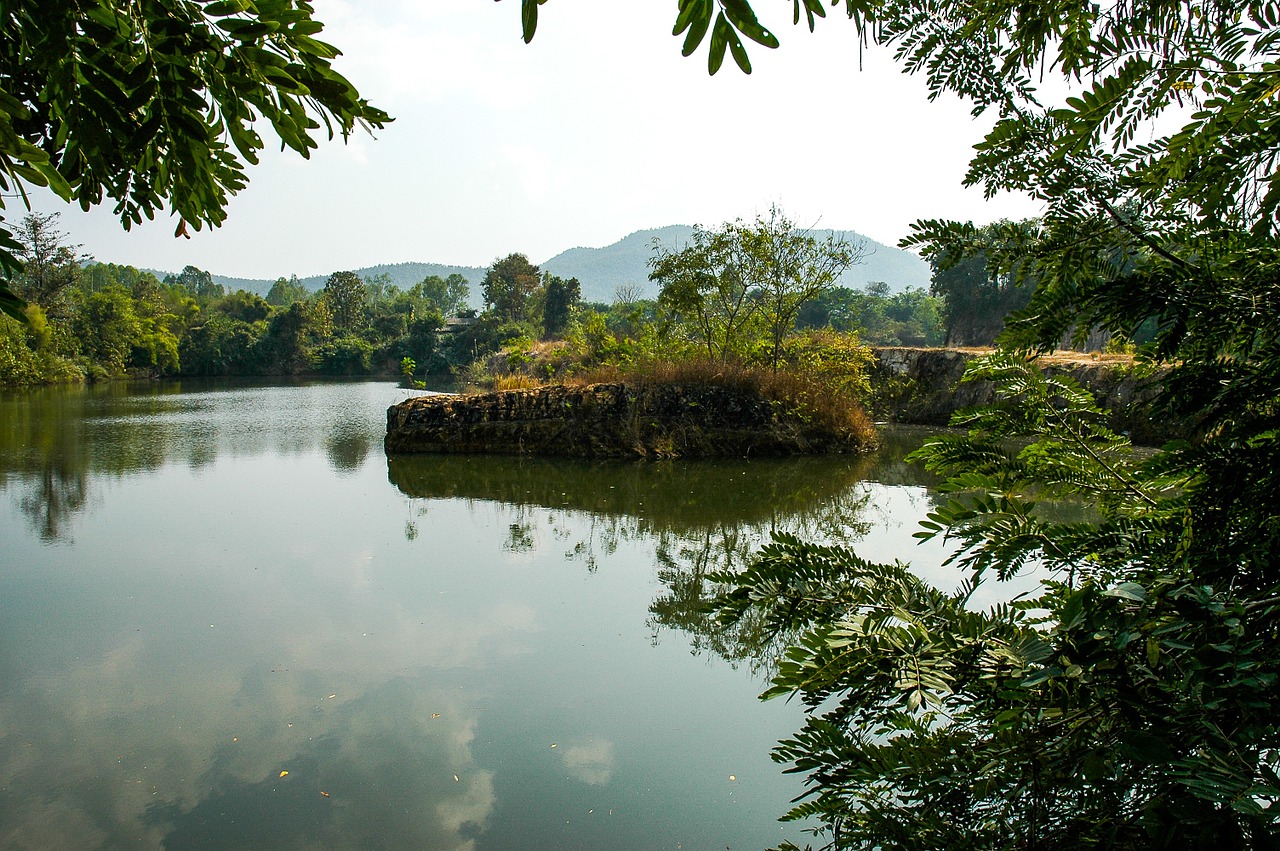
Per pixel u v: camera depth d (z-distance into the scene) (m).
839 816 1.02
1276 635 0.80
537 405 13.53
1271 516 0.88
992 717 0.97
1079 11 1.11
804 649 1.00
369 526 7.97
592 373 15.60
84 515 8.56
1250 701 0.70
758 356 15.22
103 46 0.86
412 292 93.56
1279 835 0.61
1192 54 1.01
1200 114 0.90
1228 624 0.75
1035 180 1.02
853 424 13.40
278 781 3.25
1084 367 7.18
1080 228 0.95
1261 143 0.90
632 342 17.66
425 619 5.13
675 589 5.72
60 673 4.31
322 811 3.04
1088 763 0.76
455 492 9.92
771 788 3.14
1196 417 0.97
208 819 2.98
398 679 4.20
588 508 8.84
